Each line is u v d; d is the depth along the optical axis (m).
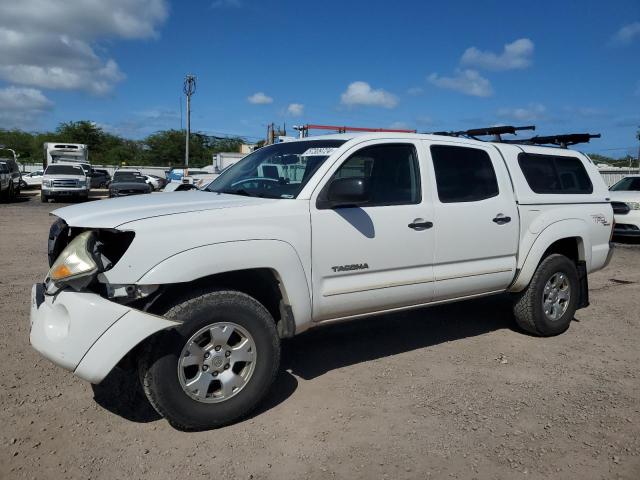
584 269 5.94
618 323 6.27
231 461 3.31
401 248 4.46
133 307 3.48
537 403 4.13
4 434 3.54
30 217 17.41
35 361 4.69
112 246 3.59
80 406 3.95
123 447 3.43
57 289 3.48
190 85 49.81
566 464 3.33
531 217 5.42
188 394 3.53
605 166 24.36
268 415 3.89
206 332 3.60
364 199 4.00
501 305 6.90
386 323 6.07
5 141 79.06
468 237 4.89
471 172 5.04
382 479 3.16
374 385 4.41
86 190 25.89
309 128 8.96
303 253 3.96
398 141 4.62
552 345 5.47
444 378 4.57
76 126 77.12
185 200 4.05
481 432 3.68
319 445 3.50
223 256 3.59
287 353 5.11
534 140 6.50
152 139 77.88
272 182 4.40
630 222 12.36
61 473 3.15
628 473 3.25
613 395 4.30
